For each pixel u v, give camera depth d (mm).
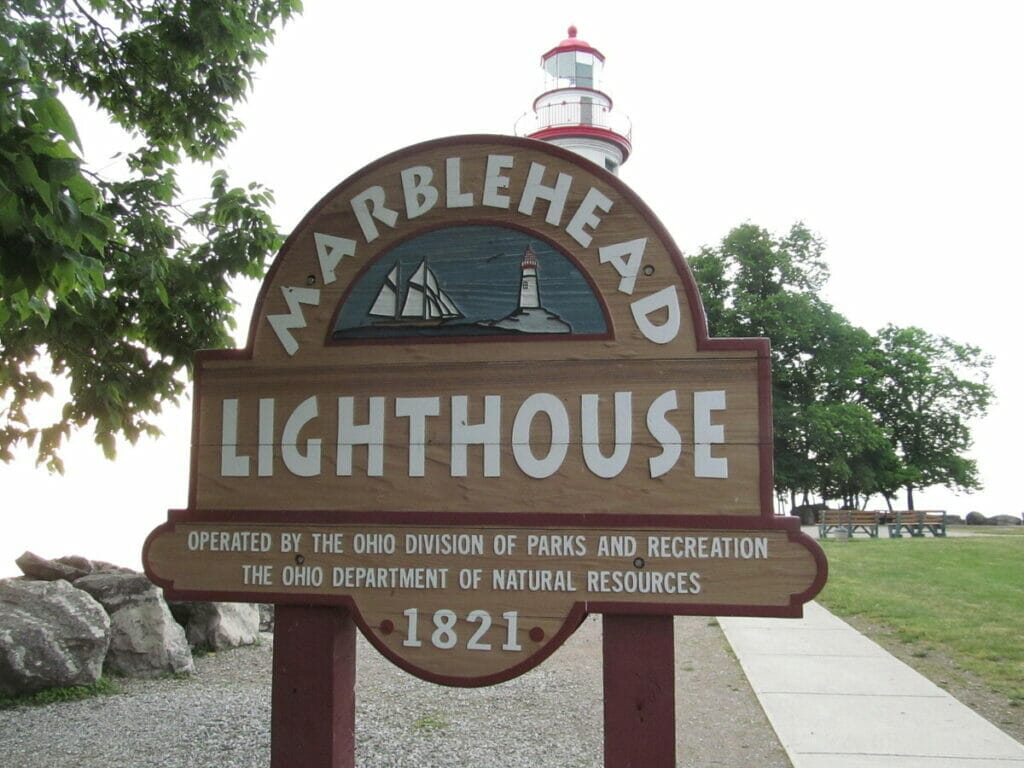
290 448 3777
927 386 45969
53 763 5566
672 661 3365
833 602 11391
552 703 7137
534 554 3498
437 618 3531
